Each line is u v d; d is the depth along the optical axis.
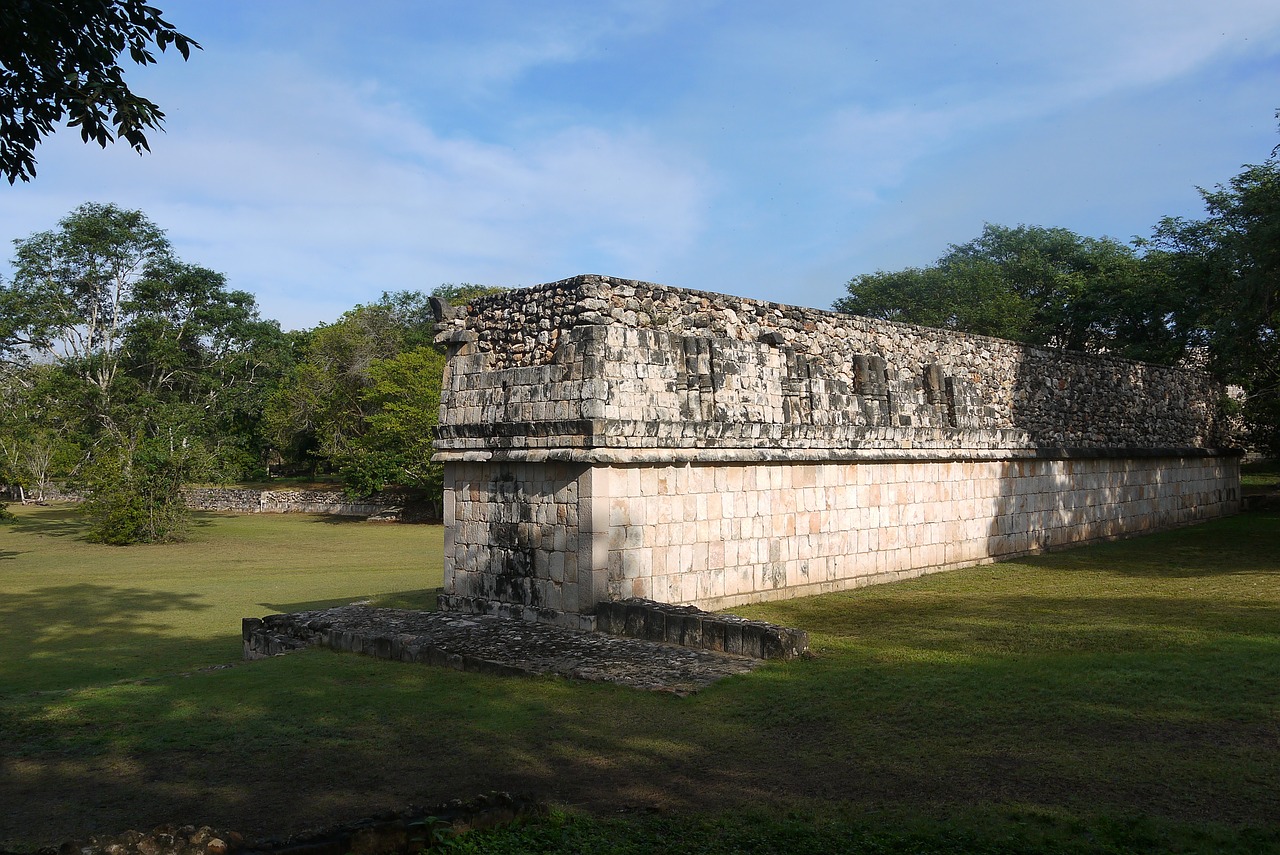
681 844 5.06
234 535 35.03
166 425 37.62
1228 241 23.16
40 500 55.16
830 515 14.86
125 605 18.06
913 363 16.86
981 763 6.27
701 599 12.76
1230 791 5.55
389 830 5.00
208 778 6.56
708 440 12.72
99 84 6.72
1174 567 16.59
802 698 8.06
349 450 41.81
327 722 8.02
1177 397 24.97
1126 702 7.41
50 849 4.71
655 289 12.55
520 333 12.82
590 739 7.27
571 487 11.84
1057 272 41.12
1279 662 8.36
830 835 5.17
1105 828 5.06
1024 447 19.20
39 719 8.34
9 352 41.88
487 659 9.84
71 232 40.53
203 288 43.19
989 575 16.30
